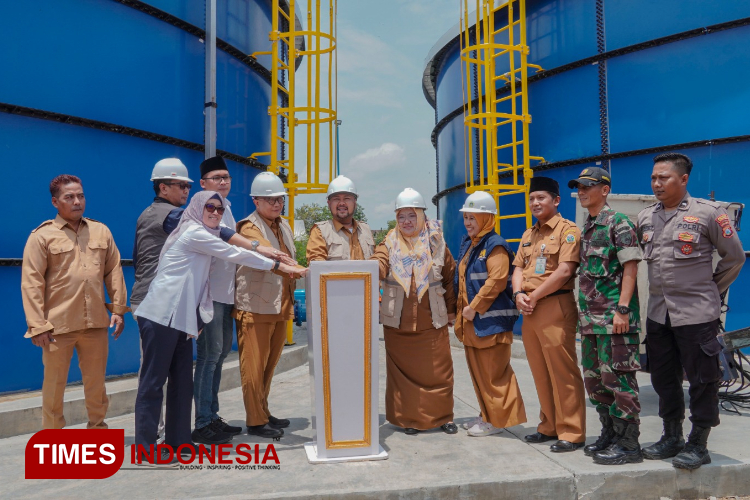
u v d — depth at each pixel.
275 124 7.74
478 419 4.55
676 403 3.81
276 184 4.37
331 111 7.55
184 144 7.04
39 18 5.69
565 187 8.94
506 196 9.82
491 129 8.85
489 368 4.41
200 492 3.21
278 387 6.51
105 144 6.24
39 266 3.96
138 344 6.48
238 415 5.14
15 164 5.55
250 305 4.20
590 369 3.92
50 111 5.74
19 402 4.93
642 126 8.03
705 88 7.52
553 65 9.05
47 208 5.75
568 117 8.86
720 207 3.69
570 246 3.96
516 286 4.25
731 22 7.29
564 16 8.90
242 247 4.02
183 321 3.77
